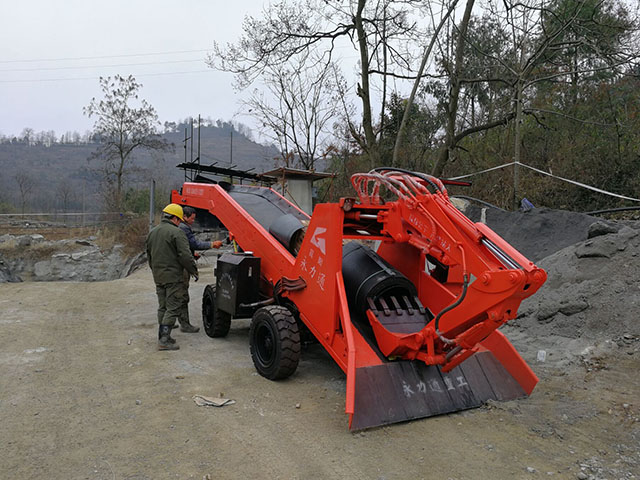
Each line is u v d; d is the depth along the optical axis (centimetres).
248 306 566
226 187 776
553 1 1240
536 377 450
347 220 479
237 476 314
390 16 1583
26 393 457
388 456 342
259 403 435
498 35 1622
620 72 1193
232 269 583
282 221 585
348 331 412
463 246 381
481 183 1375
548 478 313
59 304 909
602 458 338
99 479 308
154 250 611
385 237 478
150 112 3553
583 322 583
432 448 354
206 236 1434
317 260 477
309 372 524
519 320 655
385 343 424
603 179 1108
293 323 488
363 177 485
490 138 1673
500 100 1742
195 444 357
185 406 428
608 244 655
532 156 1386
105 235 2730
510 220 905
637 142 1138
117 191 3372
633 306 559
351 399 372
